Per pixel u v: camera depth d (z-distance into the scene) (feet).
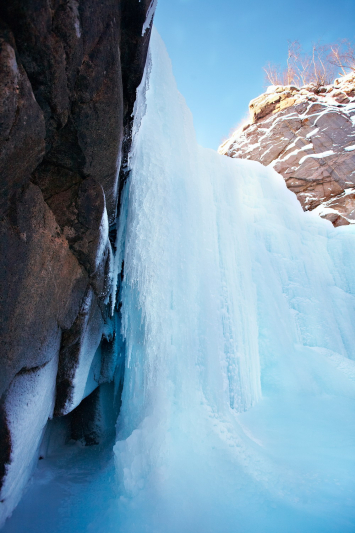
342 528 7.54
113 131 7.39
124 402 12.65
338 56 48.39
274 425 14.17
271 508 8.34
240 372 15.80
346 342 24.44
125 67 7.98
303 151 32.53
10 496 6.97
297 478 9.68
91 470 10.82
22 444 6.57
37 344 6.71
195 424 11.50
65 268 7.54
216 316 15.15
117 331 16.20
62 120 5.96
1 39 3.92
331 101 34.50
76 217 7.50
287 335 20.77
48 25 4.47
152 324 12.34
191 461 9.98
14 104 4.12
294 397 16.96
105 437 13.07
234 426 12.67
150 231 12.83
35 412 7.11
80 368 9.77
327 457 11.09
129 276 12.66
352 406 16.10
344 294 26.71
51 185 7.10
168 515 7.91
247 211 25.25
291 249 25.57
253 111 36.88
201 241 15.72
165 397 11.42
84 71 5.79
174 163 15.11
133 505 8.20
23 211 5.50
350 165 30.86
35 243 6.01
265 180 28.53
